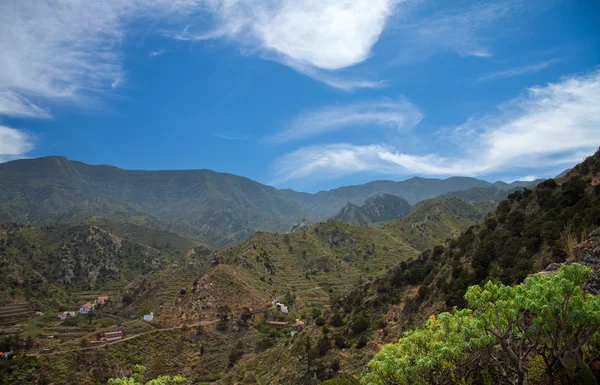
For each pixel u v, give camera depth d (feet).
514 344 46.03
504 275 130.72
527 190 181.78
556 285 37.96
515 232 155.74
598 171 149.69
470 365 47.19
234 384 216.13
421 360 42.78
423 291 168.45
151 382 51.75
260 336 352.69
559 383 42.32
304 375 165.78
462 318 45.19
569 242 82.79
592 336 38.37
